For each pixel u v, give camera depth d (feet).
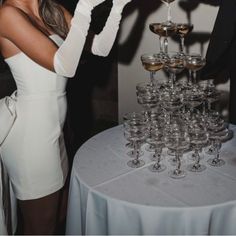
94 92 13.14
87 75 12.84
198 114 6.28
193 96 6.21
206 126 5.72
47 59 5.56
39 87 5.98
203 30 10.30
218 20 7.84
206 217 4.61
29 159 6.18
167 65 6.32
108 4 11.49
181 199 4.77
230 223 4.76
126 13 11.75
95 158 5.88
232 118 8.50
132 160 5.75
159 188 5.02
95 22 11.89
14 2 5.90
